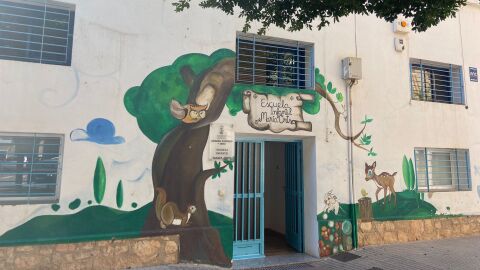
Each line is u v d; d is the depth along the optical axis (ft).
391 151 23.61
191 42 19.61
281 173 26.68
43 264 16.22
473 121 26.78
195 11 19.88
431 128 25.16
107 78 17.97
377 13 14.80
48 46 18.10
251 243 21.12
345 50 23.09
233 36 20.44
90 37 17.90
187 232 18.57
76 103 17.34
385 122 23.66
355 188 22.24
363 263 19.60
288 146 24.47
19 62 16.71
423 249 21.95
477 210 25.98
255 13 15.61
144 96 18.51
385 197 23.07
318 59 22.22
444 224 24.71
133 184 17.90
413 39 25.44
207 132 19.36
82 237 16.89
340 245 21.48
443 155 25.95
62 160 17.04
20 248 15.99
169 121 18.83
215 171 19.33
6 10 17.54
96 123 17.57
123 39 18.44
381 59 24.14
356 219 21.99
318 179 21.35
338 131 22.22
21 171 16.84
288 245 23.72
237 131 19.90
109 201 17.46
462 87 26.91
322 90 22.08
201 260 18.62
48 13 18.13
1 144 16.67
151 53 18.84
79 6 17.90
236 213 20.89
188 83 19.33
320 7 14.83
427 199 24.40
